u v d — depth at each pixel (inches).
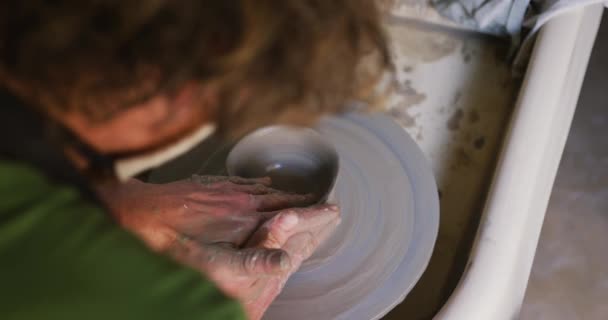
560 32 40.7
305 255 34.2
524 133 37.7
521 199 36.0
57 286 14.2
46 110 16.2
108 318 14.4
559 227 70.7
